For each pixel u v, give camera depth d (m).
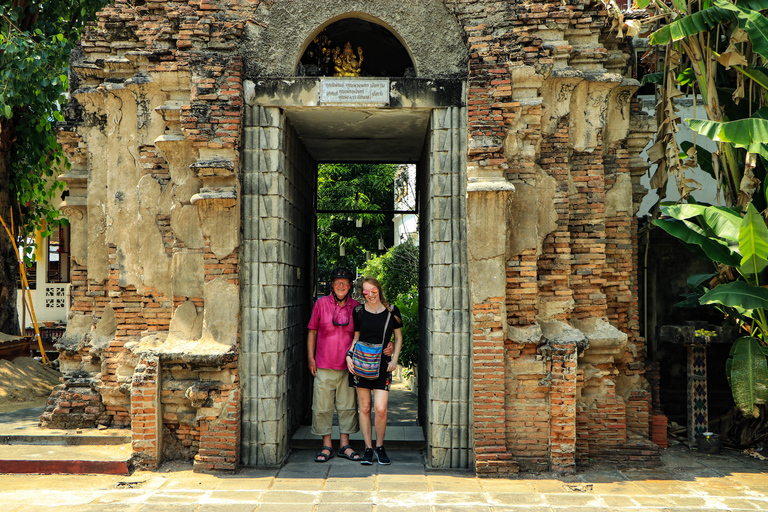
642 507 5.09
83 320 7.38
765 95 6.77
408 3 6.44
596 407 6.48
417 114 6.66
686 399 7.90
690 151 6.97
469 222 6.09
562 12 6.34
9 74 8.84
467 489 5.53
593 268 6.60
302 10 6.45
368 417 6.44
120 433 6.70
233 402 6.06
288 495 5.32
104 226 7.15
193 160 6.50
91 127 7.18
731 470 6.23
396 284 14.23
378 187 19.25
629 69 7.16
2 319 10.66
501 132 6.07
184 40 6.35
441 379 6.21
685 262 8.50
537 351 6.21
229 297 6.16
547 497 5.32
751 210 5.76
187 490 5.44
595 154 6.67
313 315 6.76
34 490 5.41
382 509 4.98
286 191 6.78
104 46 6.95
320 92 6.30
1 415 7.71
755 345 6.50
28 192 11.32
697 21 6.13
